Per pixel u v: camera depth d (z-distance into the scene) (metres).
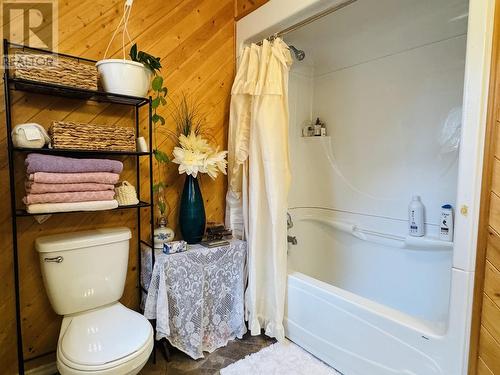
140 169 1.78
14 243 1.26
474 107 1.08
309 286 1.71
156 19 1.79
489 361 1.10
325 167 2.57
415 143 2.08
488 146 1.07
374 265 2.23
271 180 1.77
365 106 2.34
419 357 1.25
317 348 1.69
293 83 2.56
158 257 1.59
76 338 1.25
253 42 2.05
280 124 1.81
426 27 1.93
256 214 1.82
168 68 1.85
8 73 1.24
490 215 1.08
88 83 1.39
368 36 2.13
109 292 1.52
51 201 1.27
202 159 1.76
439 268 1.88
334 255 2.46
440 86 1.95
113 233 1.54
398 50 2.13
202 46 1.98
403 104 2.13
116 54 1.66
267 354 1.73
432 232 1.99
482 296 1.11
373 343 1.41
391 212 2.20
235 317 1.88
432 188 2.00
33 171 1.24
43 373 1.55
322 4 1.61
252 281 1.83
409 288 2.03
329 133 2.58
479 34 1.06
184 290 1.65
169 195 1.90
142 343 1.21
